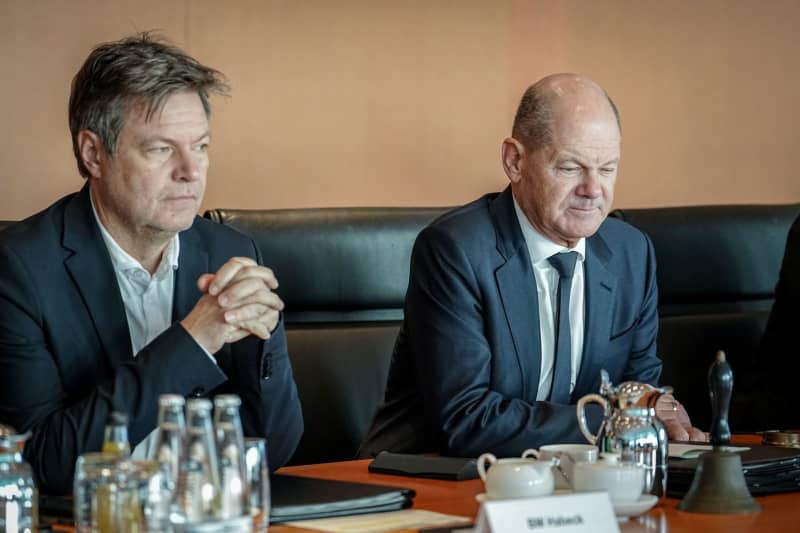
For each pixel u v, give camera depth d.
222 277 2.88
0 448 2.16
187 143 3.03
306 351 4.16
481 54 5.34
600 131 3.60
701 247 4.91
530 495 2.40
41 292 3.02
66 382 3.04
